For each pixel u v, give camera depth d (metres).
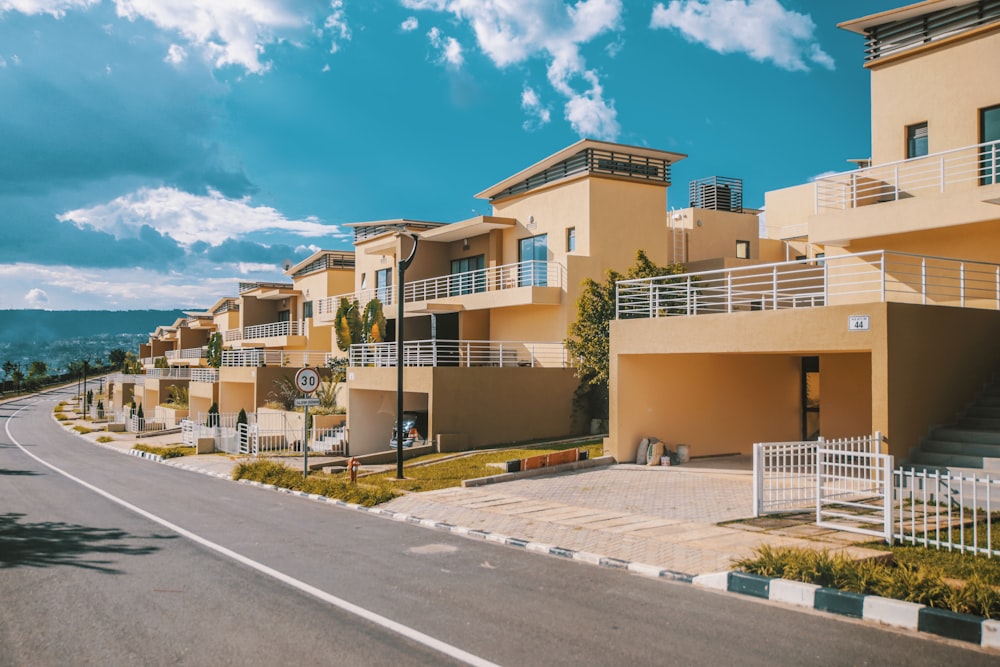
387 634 6.76
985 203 15.09
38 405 84.94
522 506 13.62
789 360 22.22
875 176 18.34
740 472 17.05
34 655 6.27
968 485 11.48
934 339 13.46
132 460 28.16
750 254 34.97
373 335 33.78
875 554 9.00
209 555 10.19
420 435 28.03
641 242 28.97
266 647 6.43
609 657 6.16
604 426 25.34
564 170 29.36
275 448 31.23
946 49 17.14
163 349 91.69
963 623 6.61
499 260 32.16
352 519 13.41
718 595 8.08
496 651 6.30
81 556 10.13
